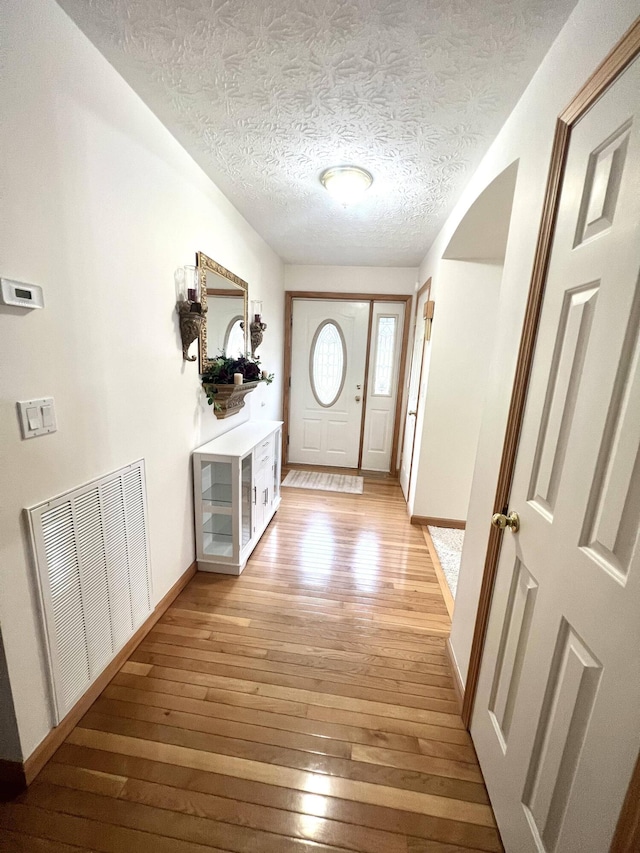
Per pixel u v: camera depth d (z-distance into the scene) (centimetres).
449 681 153
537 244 102
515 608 103
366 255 351
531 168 114
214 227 216
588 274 78
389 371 418
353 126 153
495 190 161
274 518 304
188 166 183
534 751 86
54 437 112
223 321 234
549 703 82
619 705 61
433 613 195
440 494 297
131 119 138
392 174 190
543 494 92
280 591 207
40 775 113
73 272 116
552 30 101
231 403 235
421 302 344
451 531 292
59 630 116
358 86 130
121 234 137
